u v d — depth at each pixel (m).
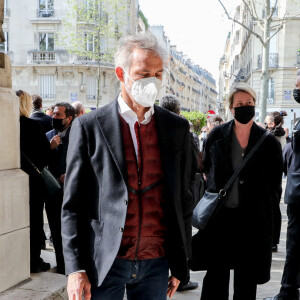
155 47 1.91
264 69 17.19
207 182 3.43
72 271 1.89
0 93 2.84
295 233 3.63
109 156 1.92
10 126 2.93
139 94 1.88
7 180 2.81
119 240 1.88
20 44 37.12
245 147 3.21
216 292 3.27
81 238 1.96
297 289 3.65
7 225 2.81
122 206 1.89
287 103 31.84
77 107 6.46
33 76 37.47
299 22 31.03
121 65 1.94
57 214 4.02
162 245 2.05
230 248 3.21
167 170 1.98
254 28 32.94
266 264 3.15
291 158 3.74
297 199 3.55
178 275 2.05
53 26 36.50
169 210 1.98
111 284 2.00
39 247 3.57
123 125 1.98
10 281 2.86
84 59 37.06
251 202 3.14
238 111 3.14
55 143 4.40
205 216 3.21
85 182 1.98
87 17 31.55
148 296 2.08
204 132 9.70
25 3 36.66
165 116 2.07
